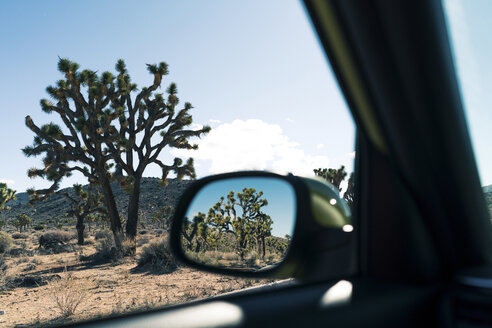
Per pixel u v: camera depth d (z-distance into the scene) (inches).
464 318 44.1
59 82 812.6
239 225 64.4
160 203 3789.4
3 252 916.0
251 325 39.4
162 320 38.5
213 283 344.5
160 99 918.4
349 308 43.5
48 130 805.2
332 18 42.0
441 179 47.6
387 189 51.1
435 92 44.0
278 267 56.0
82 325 37.7
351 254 54.2
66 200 5049.2
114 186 4692.4
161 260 507.5
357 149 54.4
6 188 2514.8
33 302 311.9
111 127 861.8
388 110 46.0
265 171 60.6
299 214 54.7
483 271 47.5
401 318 45.5
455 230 49.0
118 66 927.0
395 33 41.3
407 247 49.2
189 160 944.3
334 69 46.5
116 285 386.3
